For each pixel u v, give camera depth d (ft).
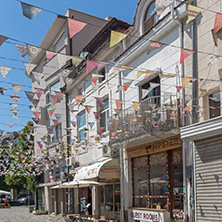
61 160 74.84
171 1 40.01
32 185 97.40
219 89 33.86
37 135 89.45
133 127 42.14
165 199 40.81
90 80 63.46
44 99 86.58
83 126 66.28
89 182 49.60
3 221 63.87
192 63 36.63
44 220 65.00
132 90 49.01
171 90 40.22
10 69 25.68
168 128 37.01
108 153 54.75
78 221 56.03
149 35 44.60
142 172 46.39
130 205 47.67
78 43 76.23
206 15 35.53
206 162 30.58
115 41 22.40
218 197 28.91
